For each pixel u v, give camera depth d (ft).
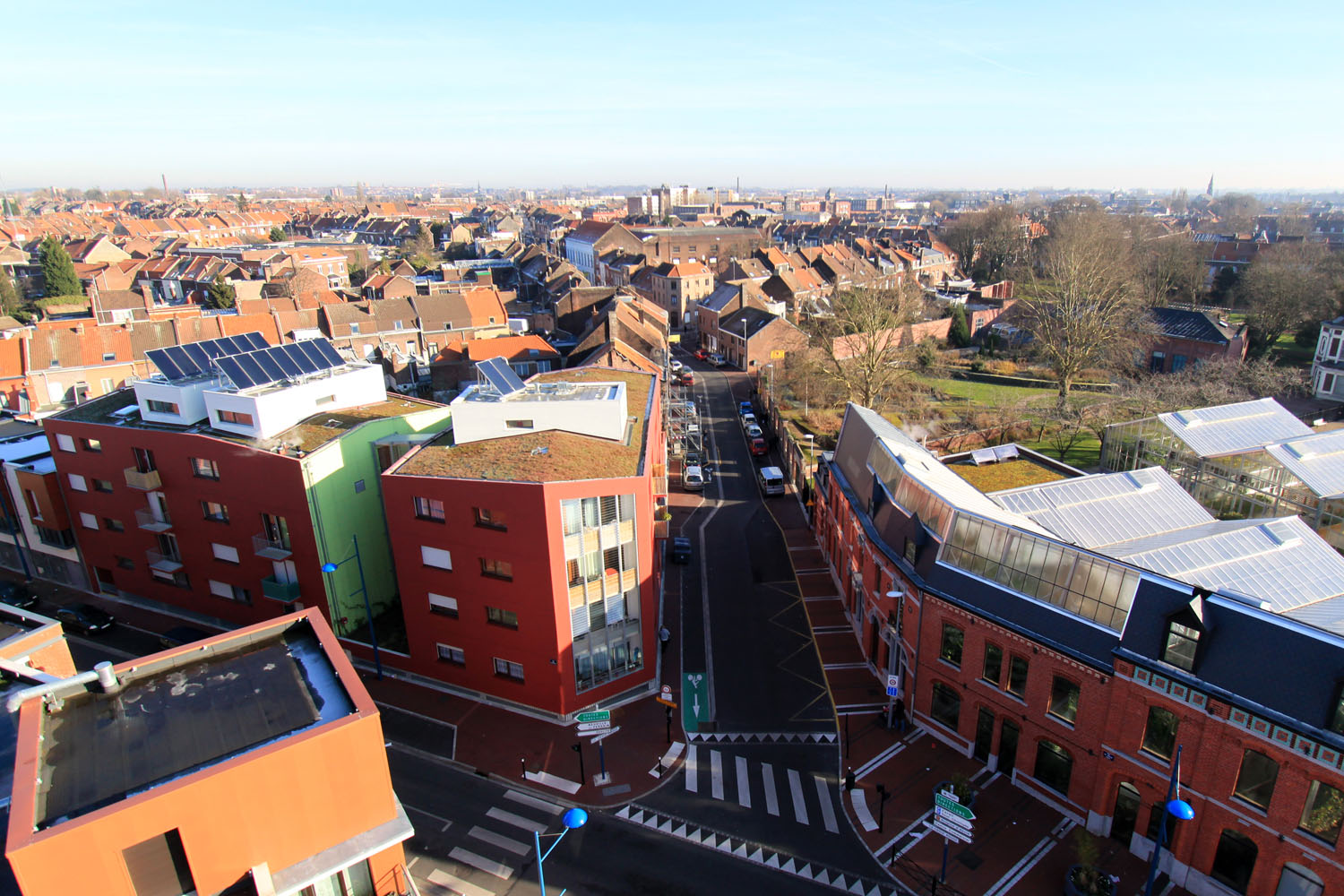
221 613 151.64
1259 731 77.61
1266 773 78.74
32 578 175.73
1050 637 96.89
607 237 581.53
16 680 87.71
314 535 131.34
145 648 147.13
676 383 327.26
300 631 84.43
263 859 64.80
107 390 270.67
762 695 128.67
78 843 56.34
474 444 131.23
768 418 279.49
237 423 139.54
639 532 120.78
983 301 422.00
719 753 115.44
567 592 116.16
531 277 517.55
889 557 121.80
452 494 115.34
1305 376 271.90
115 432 147.13
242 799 62.44
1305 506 146.20
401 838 69.21
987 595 104.47
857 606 145.07
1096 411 251.39
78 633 151.33
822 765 112.16
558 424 132.16
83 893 57.77
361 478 140.67
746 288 387.96
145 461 146.41
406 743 118.73
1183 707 83.51
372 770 68.49
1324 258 352.08
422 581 124.98
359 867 72.08
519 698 124.88
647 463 123.54
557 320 353.72
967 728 110.93
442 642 128.26
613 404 130.93
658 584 143.64
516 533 113.39
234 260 518.37
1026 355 338.95
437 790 108.99
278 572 140.97
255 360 146.10
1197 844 85.71
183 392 143.23
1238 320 365.81
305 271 427.33
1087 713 94.32
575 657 121.08
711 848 98.22
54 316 394.73
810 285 449.48
